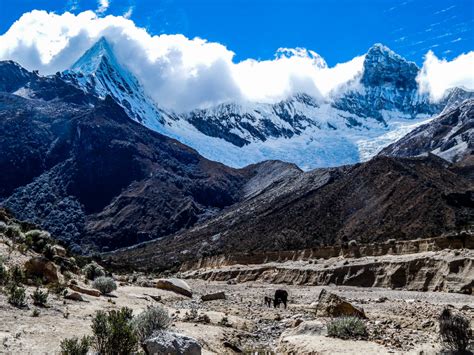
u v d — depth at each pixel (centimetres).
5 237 3497
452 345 1570
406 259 5141
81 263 4966
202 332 2072
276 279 6706
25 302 2081
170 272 9912
